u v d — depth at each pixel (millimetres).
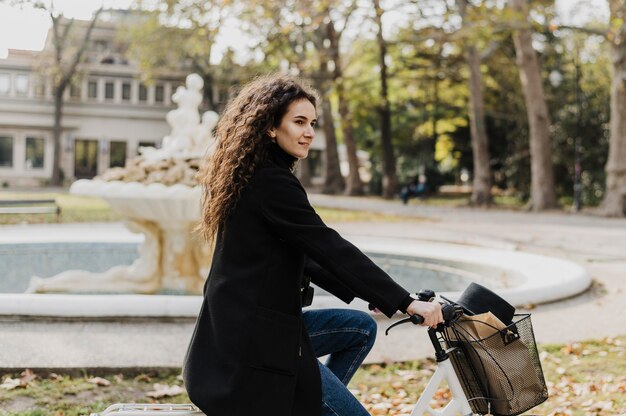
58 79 46719
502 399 2549
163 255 9133
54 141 48250
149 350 5371
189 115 9023
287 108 2494
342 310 2803
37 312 6125
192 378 2395
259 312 2375
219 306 2393
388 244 13734
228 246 2441
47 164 50688
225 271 2428
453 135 43875
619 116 25844
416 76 40781
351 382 4953
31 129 50156
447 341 2625
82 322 6125
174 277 9094
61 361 5031
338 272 2379
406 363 5383
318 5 19469
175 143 8930
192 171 8617
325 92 35531
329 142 44188
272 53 29906
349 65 40062
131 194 8320
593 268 11148
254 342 2350
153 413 2492
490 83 39781
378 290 2389
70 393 4574
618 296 8469
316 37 35906
